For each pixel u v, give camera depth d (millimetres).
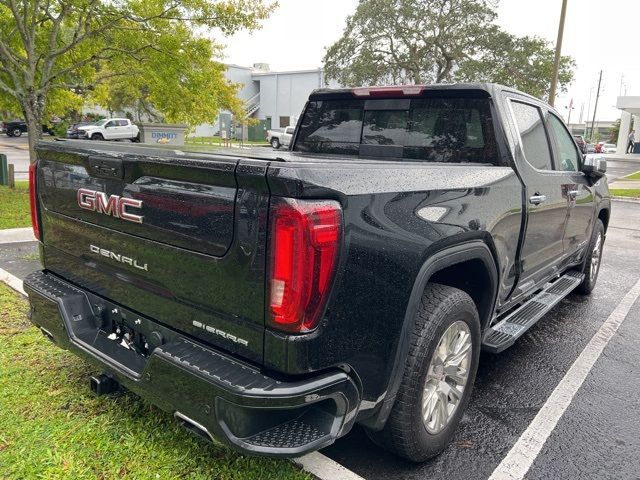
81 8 9539
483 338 3193
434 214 2410
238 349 2043
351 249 1970
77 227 2760
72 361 3504
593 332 4781
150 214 2264
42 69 10516
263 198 1862
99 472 2434
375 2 33031
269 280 1876
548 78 32906
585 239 5207
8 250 6480
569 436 3000
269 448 1911
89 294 2818
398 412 2414
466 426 3076
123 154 2322
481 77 33188
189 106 11438
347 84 35750
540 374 3836
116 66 10922
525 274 3697
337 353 1988
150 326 2439
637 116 52656
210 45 10938
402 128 3609
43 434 2697
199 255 2086
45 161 2957
